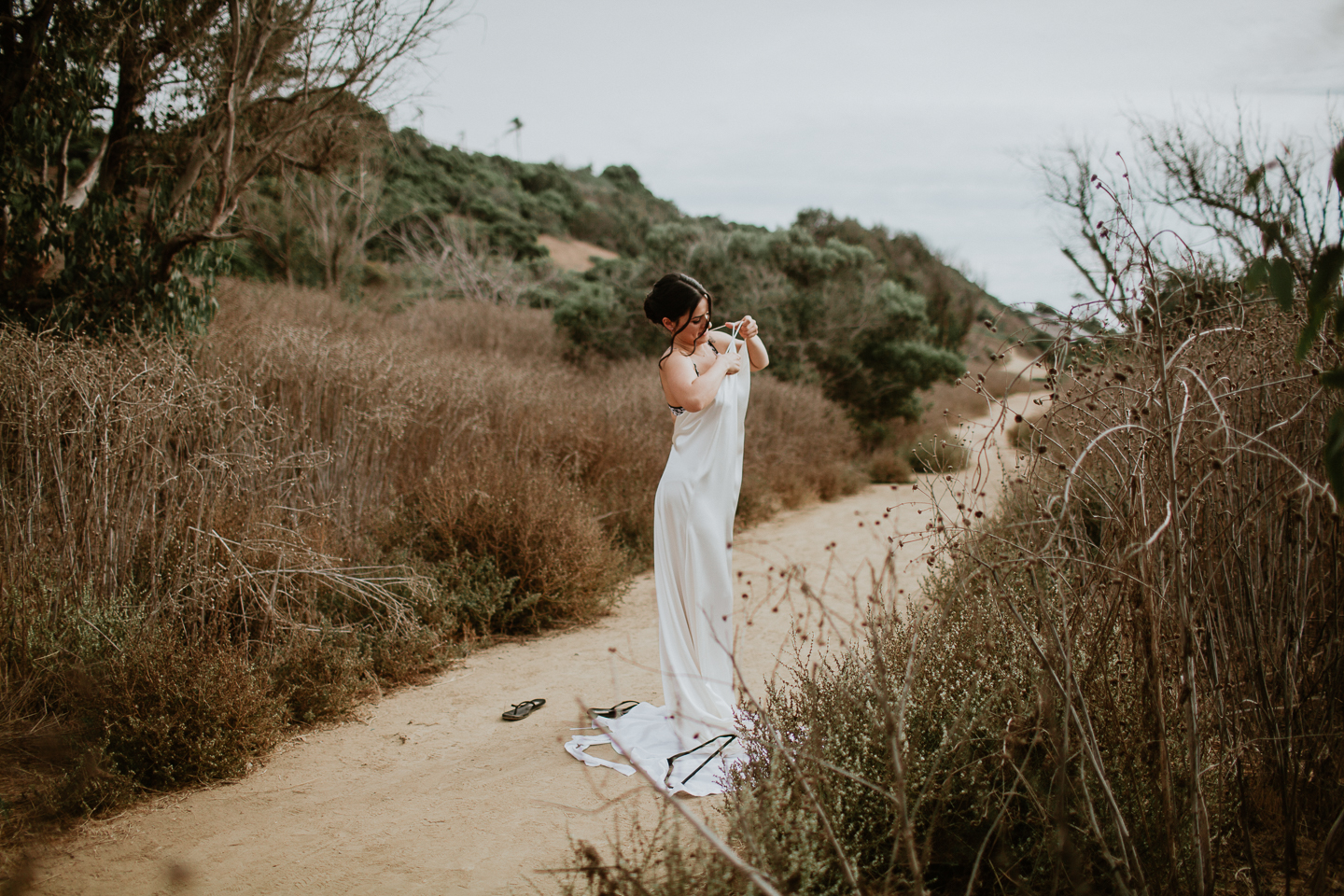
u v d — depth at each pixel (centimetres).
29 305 627
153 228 666
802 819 216
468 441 702
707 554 350
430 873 262
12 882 251
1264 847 241
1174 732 227
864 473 1341
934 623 283
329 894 251
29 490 422
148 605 402
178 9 639
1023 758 235
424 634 471
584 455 782
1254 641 241
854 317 1609
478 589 523
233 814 304
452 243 2444
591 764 336
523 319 1642
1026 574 251
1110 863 196
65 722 348
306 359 612
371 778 334
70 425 436
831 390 1603
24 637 369
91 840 285
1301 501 238
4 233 612
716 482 355
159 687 333
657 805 297
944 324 2184
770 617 543
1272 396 249
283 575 440
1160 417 227
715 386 345
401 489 627
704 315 352
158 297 659
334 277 1859
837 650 461
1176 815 217
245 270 1855
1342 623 237
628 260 1705
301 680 399
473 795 315
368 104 708
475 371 830
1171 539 206
